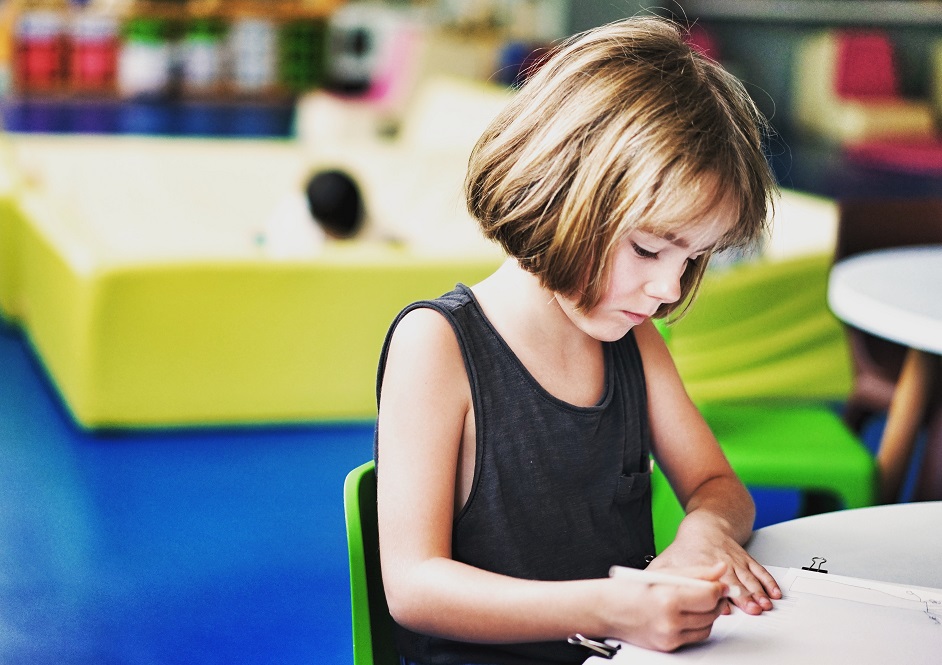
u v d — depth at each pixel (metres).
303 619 2.32
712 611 0.92
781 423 2.25
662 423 1.25
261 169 4.89
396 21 8.43
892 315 1.91
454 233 4.54
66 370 3.42
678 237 0.97
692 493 1.24
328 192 3.99
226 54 8.34
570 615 0.95
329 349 3.46
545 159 0.99
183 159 4.82
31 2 7.86
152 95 8.16
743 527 1.17
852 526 1.20
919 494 2.36
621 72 0.98
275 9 8.26
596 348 1.18
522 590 0.98
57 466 3.08
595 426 1.15
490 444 1.10
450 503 1.08
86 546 2.62
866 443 3.39
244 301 3.35
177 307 3.29
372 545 1.11
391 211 4.78
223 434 3.38
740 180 0.98
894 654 0.93
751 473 2.07
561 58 1.04
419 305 1.12
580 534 1.15
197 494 2.94
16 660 2.13
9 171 4.44
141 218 4.68
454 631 1.00
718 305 3.11
